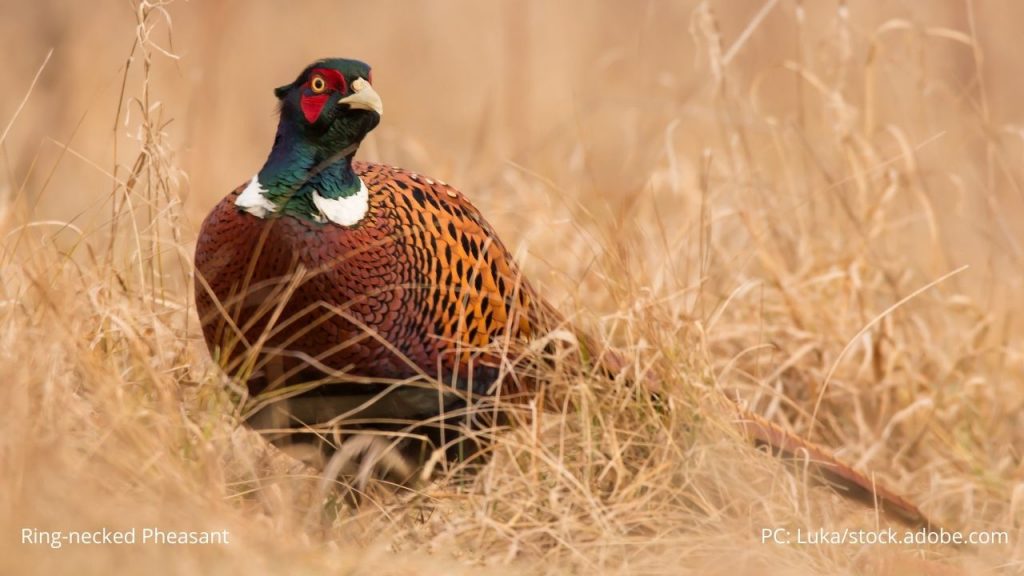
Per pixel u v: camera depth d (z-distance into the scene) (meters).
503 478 9.36
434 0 28.38
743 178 13.59
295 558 7.75
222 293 8.84
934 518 10.63
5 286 9.85
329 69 8.67
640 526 9.12
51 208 16.30
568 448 9.73
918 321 12.44
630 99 16.67
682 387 9.88
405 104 23.47
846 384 11.82
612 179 15.55
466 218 9.53
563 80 22.56
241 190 8.97
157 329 9.69
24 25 22.77
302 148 8.70
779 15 23.89
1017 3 23.95
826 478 10.06
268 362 8.82
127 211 10.30
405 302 8.90
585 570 8.57
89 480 7.71
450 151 18.12
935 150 16.88
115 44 22.72
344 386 8.96
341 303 8.68
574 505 9.12
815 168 14.49
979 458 11.53
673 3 26.27
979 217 16.70
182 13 23.25
